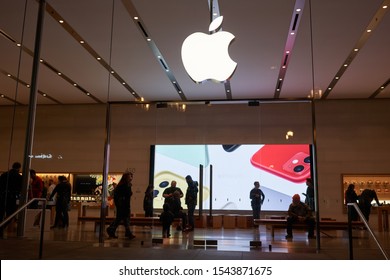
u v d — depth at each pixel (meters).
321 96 11.86
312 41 8.68
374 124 11.88
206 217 8.34
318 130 12.00
